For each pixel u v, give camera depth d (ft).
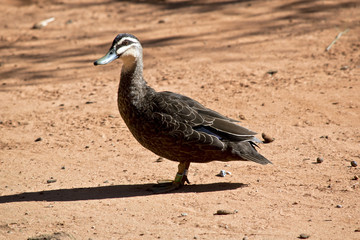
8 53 78.13
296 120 47.75
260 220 27.99
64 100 58.34
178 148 32.96
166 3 98.73
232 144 33.04
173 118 32.58
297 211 29.04
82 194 33.37
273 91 56.39
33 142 45.78
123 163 39.78
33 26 89.04
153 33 82.99
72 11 96.68
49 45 80.79
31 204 31.73
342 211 28.76
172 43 77.97
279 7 91.15
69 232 27.30
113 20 90.84
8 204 31.86
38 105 57.00
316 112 49.47
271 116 49.24
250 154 33.58
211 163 39.17
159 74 65.10
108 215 29.60
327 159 38.01
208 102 53.98
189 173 37.11
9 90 63.05
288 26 81.66
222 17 88.28
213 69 65.77
